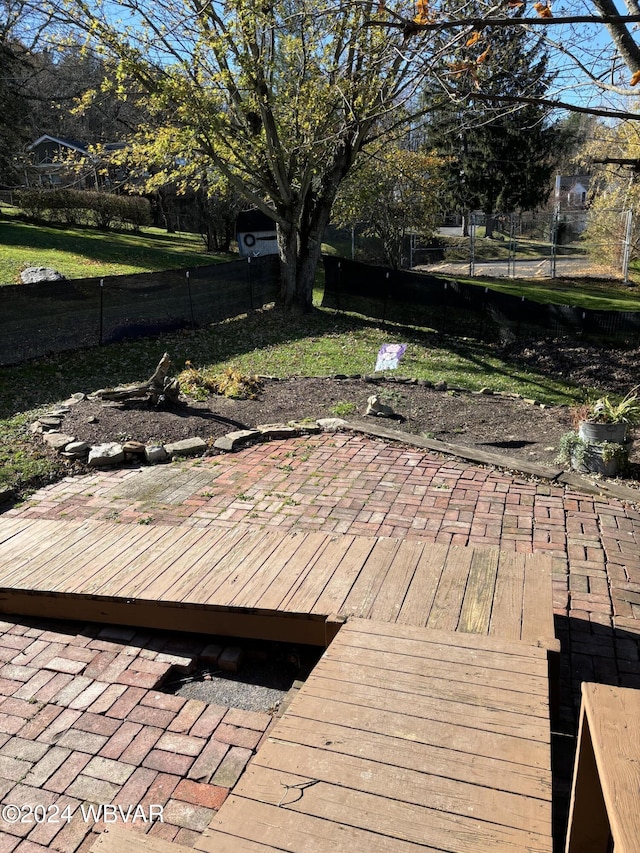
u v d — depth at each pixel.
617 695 1.78
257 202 14.91
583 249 32.62
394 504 5.70
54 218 24.95
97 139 27.86
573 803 1.85
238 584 3.86
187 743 3.06
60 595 3.93
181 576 4.01
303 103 12.86
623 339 13.14
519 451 7.29
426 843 1.95
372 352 12.74
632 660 3.61
